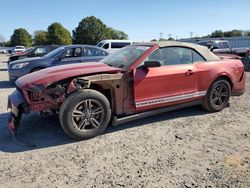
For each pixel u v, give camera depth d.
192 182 3.17
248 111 5.97
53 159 3.80
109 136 4.60
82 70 4.60
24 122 5.32
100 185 3.14
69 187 3.12
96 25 82.00
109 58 5.59
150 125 5.11
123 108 4.73
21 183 3.22
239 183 3.13
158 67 4.98
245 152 3.92
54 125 5.14
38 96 4.30
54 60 9.65
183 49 5.39
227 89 5.90
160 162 3.66
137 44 5.59
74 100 4.25
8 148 4.18
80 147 4.18
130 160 3.73
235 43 30.59
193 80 5.36
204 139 4.43
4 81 11.81
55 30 85.62
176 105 5.31
